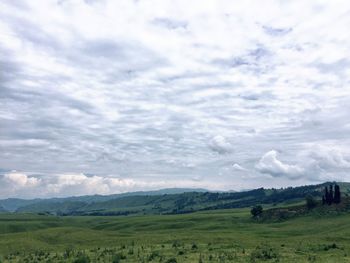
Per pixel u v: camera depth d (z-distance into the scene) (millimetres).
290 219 161375
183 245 64750
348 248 58344
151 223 180375
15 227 176375
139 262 44906
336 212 154750
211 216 195125
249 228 142125
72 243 97188
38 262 51094
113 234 120500
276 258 46250
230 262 43219
